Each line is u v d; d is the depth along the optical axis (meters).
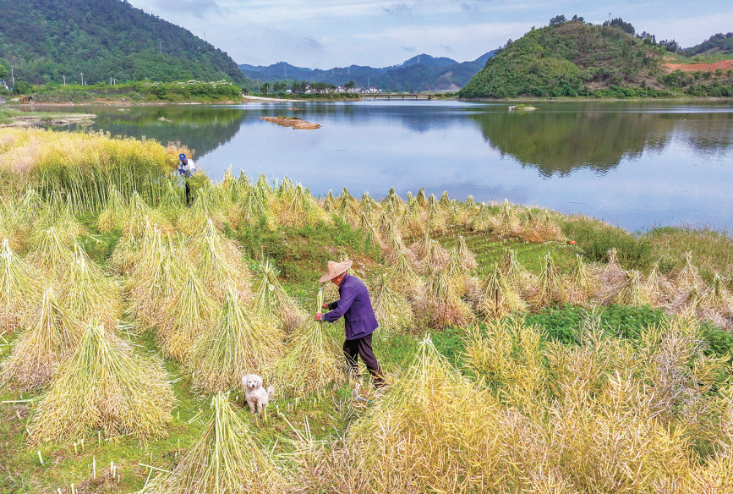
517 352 6.07
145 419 4.67
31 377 5.28
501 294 8.58
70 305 6.50
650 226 18.83
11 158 13.12
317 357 5.75
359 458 3.88
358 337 5.70
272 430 4.94
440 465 3.52
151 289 7.04
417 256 11.66
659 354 5.29
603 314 7.78
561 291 9.16
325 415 5.28
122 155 14.57
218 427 3.64
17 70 161.88
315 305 8.04
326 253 10.22
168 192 12.45
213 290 7.38
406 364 6.42
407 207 14.99
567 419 3.69
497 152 38.47
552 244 13.80
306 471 4.01
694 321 6.18
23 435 4.46
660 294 9.68
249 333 5.80
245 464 3.76
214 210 11.55
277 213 11.93
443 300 8.08
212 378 5.50
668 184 26.73
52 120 57.50
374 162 32.88
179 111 83.94
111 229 11.05
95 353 4.74
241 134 47.97
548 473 3.29
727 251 13.44
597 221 17.41
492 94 152.38
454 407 3.88
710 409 4.55
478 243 13.72
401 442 3.67
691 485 3.30
